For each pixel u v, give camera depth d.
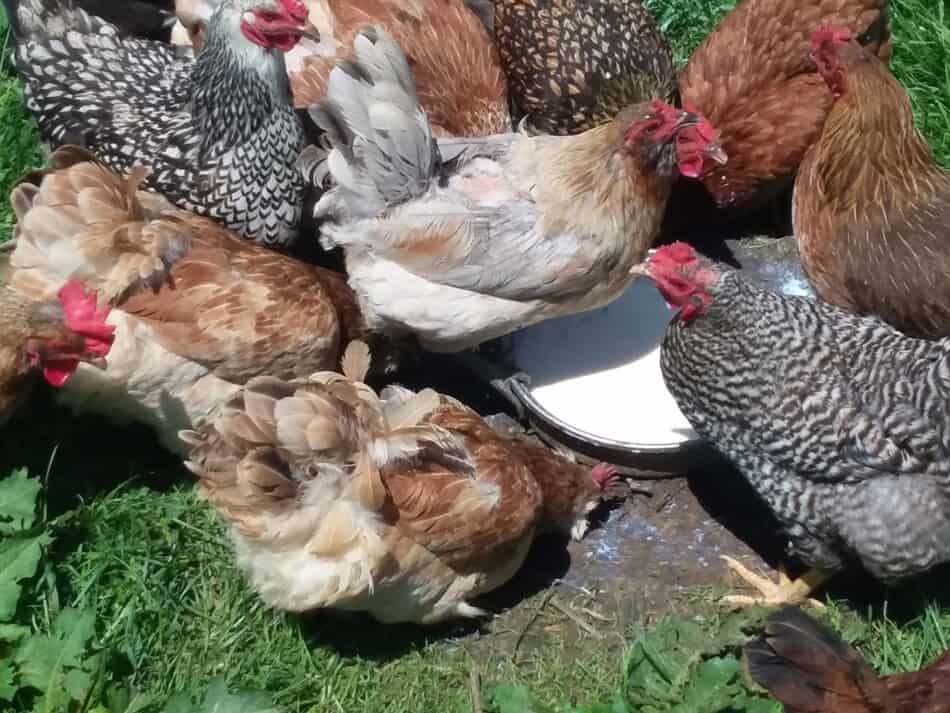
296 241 1.80
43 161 1.93
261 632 1.60
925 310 1.71
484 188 1.72
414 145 1.67
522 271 1.70
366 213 1.69
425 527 1.52
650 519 1.73
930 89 2.04
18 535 1.56
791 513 1.59
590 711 1.50
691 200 1.95
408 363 1.84
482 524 1.55
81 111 1.76
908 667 1.58
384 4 1.87
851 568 1.64
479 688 1.58
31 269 1.59
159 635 1.58
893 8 2.11
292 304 1.64
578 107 1.89
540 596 1.66
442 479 1.53
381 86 1.66
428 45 1.87
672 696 1.52
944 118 2.01
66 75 1.77
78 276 1.58
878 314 1.74
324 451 1.47
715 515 1.73
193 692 1.54
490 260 1.69
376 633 1.61
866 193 1.73
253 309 1.61
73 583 1.60
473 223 1.69
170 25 1.95
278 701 1.55
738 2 2.16
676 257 1.58
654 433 1.77
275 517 1.48
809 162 1.79
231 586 1.62
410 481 1.52
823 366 1.56
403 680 1.58
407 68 1.68
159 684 1.55
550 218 1.69
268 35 1.68
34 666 1.51
